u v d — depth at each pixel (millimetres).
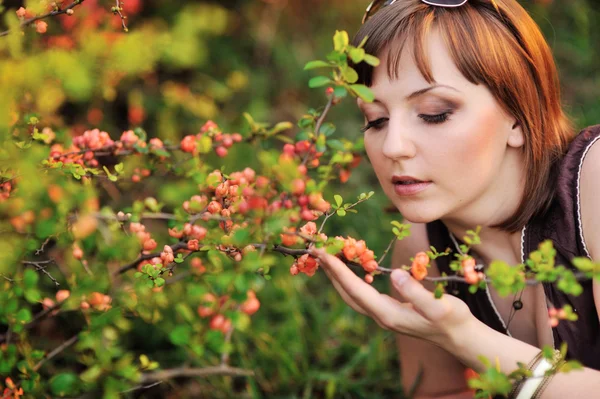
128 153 1418
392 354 1785
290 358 1728
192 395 1679
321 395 1729
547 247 1195
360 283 1308
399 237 1301
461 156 1331
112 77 1421
